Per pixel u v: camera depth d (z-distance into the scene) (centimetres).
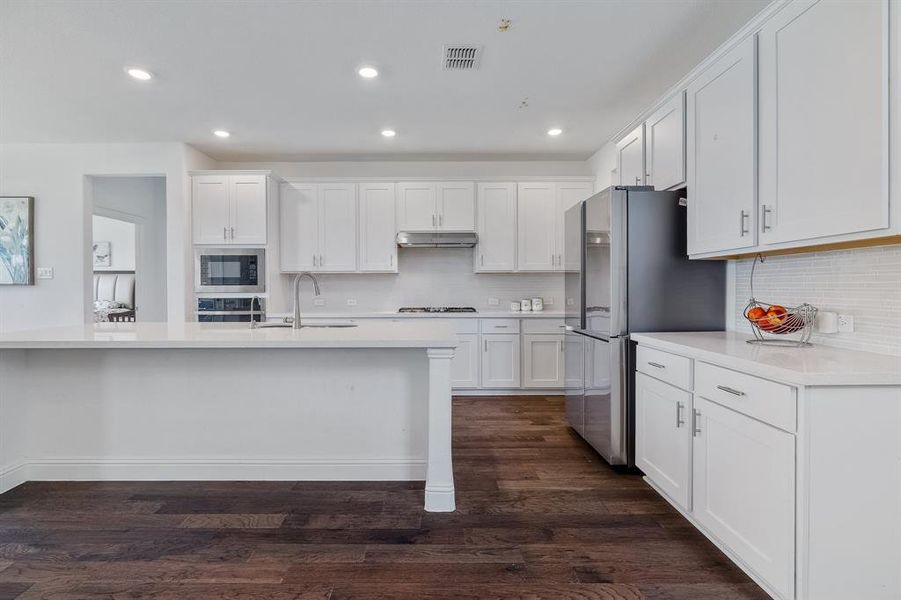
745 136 207
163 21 244
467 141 446
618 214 271
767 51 194
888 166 144
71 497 238
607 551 192
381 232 488
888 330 180
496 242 488
